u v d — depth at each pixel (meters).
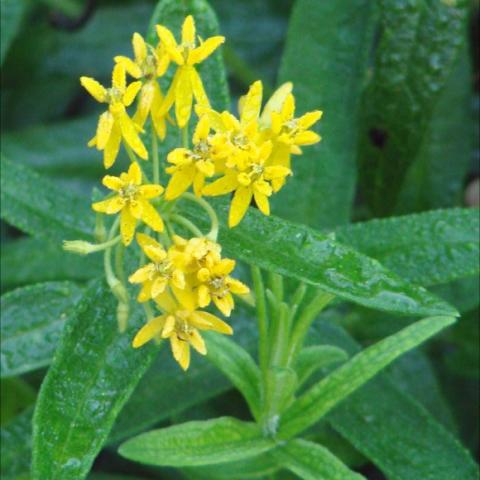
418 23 0.34
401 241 0.31
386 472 0.30
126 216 0.25
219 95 0.30
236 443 0.28
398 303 0.25
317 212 0.34
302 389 0.33
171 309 0.25
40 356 0.30
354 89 0.34
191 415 0.34
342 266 0.25
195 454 0.28
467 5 0.34
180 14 0.30
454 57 0.34
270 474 0.31
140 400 0.31
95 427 0.26
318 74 0.34
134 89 0.25
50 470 0.26
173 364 0.32
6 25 0.34
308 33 0.34
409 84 0.34
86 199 0.32
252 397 0.29
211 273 0.24
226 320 0.33
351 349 0.32
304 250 0.26
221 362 0.29
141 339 0.25
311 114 0.26
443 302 0.25
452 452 0.31
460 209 0.31
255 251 0.26
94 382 0.27
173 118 0.29
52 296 0.31
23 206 0.32
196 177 0.25
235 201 0.25
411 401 0.31
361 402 0.31
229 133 0.25
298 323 0.28
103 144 0.25
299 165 0.34
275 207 0.34
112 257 0.28
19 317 0.30
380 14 0.34
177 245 0.25
